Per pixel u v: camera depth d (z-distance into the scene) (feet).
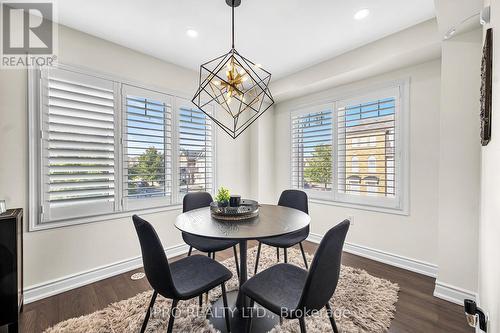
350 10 6.23
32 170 6.32
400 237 8.39
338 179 10.16
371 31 7.24
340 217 10.13
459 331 5.14
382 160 8.80
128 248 8.20
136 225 4.23
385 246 8.76
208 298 6.31
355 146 9.61
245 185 12.48
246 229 4.78
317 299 3.69
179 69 9.68
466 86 6.07
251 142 12.69
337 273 4.01
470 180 6.03
